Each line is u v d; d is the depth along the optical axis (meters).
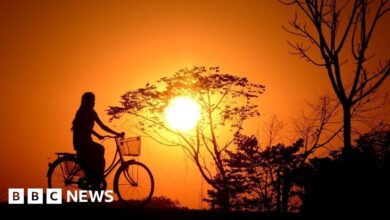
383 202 12.83
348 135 13.91
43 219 9.45
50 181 10.73
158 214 10.36
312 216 13.26
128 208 10.61
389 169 13.16
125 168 11.09
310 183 13.81
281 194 15.02
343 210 13.05
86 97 10.73
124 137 11.05
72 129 10.70
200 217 10.49
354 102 14.23
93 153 10.59
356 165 13.38
